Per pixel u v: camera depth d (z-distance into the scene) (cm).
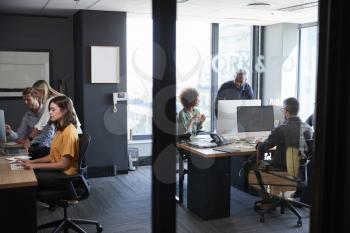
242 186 395
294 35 590
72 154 293
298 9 484
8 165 287
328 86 161
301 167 335
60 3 449
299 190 345
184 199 357
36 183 245
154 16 165
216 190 355
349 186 164
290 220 355
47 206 387
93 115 512
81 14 496
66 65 545
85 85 505
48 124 340
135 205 397
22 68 521
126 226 340
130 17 541
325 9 159
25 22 519
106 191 448
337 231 167
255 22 596
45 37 531
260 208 372
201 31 585
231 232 329
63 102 296
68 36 543
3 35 510
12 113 520
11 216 243
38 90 376
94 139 515
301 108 343
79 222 320
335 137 163
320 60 162
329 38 159
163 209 176
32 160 311
